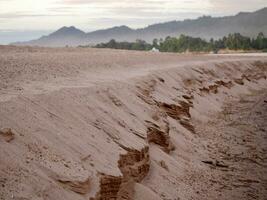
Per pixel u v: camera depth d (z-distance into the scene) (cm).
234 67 7344
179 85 4184
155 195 1894
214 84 5347
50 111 1736
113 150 1769
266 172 2638
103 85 2477
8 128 1385
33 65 2739
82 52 4725
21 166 1287
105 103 2222
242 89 6419
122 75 3188
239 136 3519
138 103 2606
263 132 3719
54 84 2217
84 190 1359
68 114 1812
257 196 2239
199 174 2458
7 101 1606
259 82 7650
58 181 1332
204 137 3322
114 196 1548
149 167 2103
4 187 1173
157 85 3475
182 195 2083
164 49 16688
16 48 4416
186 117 3412
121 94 2525
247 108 4903
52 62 3030
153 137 2441
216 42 17462
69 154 1515
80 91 2138
